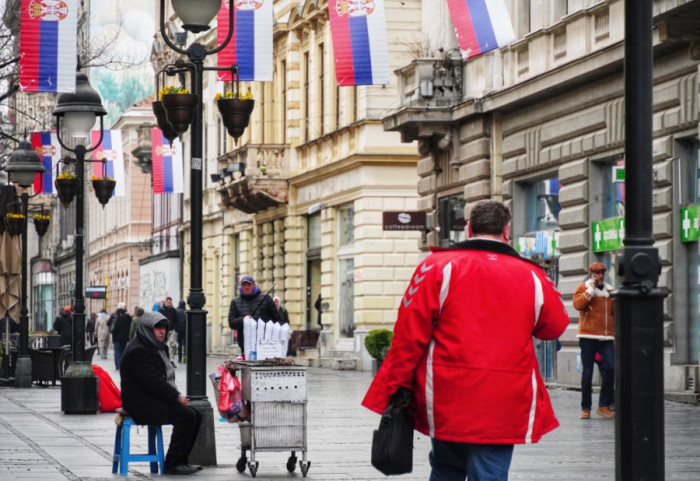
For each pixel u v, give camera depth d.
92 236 129.62
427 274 9.53
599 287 24.84
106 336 71.19
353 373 48.16
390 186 50.78
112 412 28.89
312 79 58.72
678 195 28.89
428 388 9.46
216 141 76.94
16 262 41.78
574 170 33.47
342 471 17.03
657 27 26.31
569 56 33.25
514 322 9.50
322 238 56.41
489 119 38.75
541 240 35.97
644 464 8.97
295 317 60.25
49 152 44.09
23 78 24.33
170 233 91.88
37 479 16.14
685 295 28.92
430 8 43.03
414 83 41.12
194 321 17.72
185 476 16.62
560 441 20.61
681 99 28.22
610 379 24.84
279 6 63.62
